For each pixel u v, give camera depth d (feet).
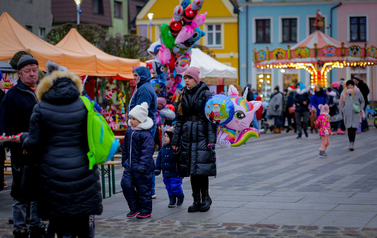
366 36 142.51
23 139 17.31
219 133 26.61
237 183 33.65
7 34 41.06
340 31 143.33
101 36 91.40
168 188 26.61
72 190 16.66
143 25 132.46
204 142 24.82
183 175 25.03
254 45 144.15
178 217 24.23
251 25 143.95
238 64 144.66
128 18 168.45
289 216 23.53
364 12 142.10
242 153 52.26
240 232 21.06
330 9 143.13
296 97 69.05
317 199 27.35
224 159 47.47
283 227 21.58
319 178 34.81
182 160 25.02
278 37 143.54
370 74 142.20
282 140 66.74
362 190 29.78
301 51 92.68
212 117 24.38
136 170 24.22
